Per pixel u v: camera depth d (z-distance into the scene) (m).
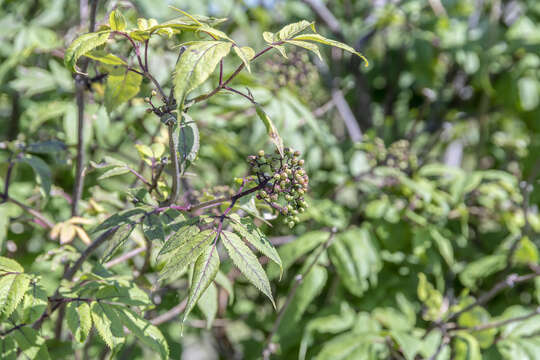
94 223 1.96
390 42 3.93
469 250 3.12
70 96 2.68
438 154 3.71
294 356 2.57
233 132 3.02
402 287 2.70
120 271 2.22
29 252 2.68
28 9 3.22
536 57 3.29
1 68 2.51
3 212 1.85
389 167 2.64
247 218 1.29
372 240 2.46
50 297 1.59
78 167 1.85
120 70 1.37
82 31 1.97
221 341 3.22
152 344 1.51
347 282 2.37
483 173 2.76
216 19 1.40
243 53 1.12
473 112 3.64
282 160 1.33
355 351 2.21
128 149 2.78
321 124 2.99
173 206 1.40
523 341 2.31
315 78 2.75
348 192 3.41
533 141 3.29
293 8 3.57
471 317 2.34
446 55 3.67
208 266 1.13
